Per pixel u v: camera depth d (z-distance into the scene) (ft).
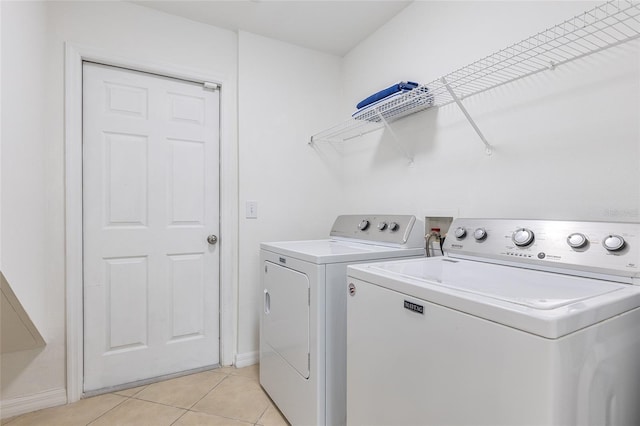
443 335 2.80
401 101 5.74
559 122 4.15
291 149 8.09
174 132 6.98
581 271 3.33
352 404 3.96
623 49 3.59
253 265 7.59
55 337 5.86
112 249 6.41
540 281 3.22
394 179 6.91
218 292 7.45
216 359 7.43
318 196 8.45
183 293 7.07
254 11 6.78
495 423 2.40
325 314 4.67
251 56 7.59
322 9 6.70
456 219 4.99
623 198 3.59
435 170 5.95
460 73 5.17
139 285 6.65
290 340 5.34
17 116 4.66
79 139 6.05
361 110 6.46
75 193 5.99
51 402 5.80
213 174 7.39
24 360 5.66
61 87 5.88
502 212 4.80
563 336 2.17
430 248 5.81
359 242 6.46
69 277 5.92
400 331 3.24
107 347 6.38
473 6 5.22
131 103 6.57
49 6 5.81
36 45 5.34
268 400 6.08
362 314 3.79
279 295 5.76
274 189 7.86
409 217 5.73
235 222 7.50
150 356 6.76
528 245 3.86
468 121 5.30
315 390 4.63
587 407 2.35
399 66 6.77
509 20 4.68
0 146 4.14
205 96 7.31
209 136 7.34
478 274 3.59
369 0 6.42
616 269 3.08
